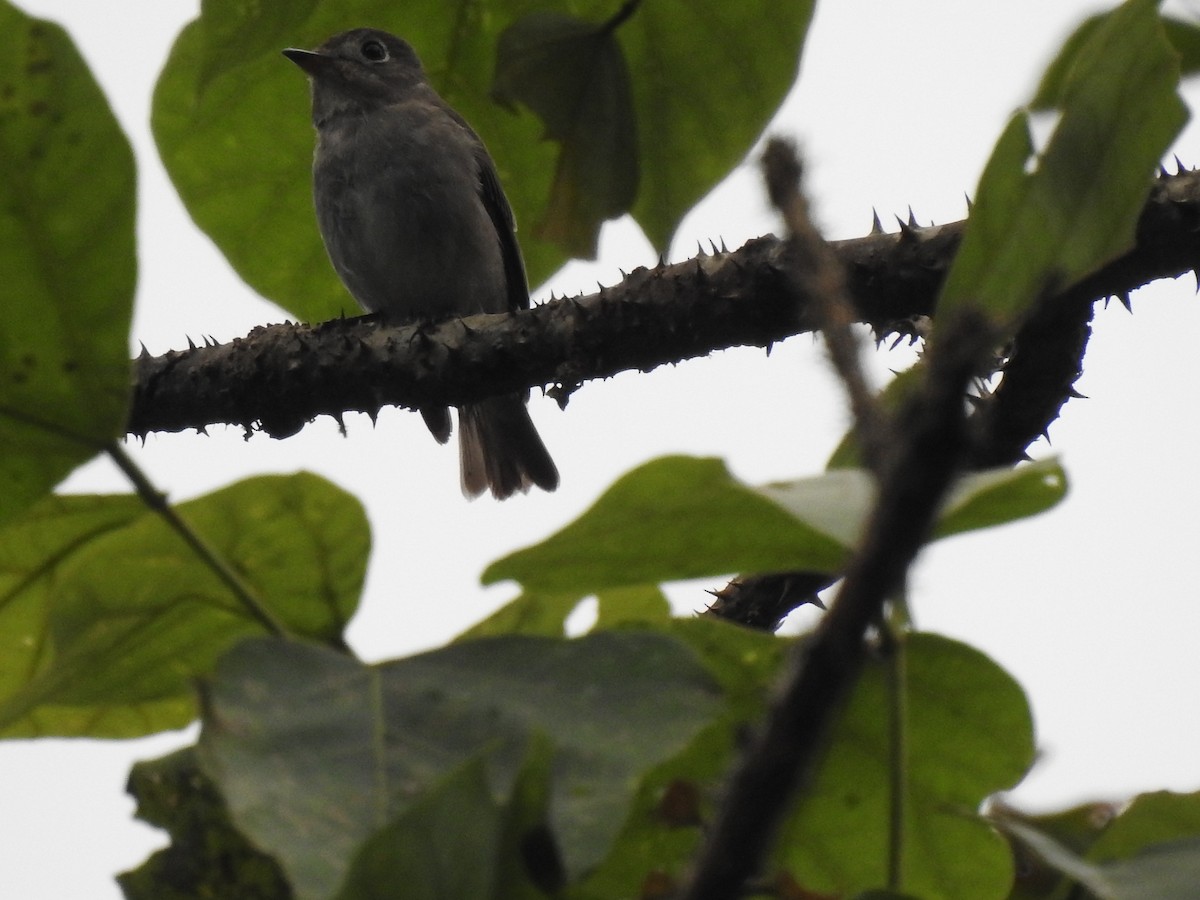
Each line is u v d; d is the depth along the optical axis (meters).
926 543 1.74
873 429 1.77
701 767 3.10
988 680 3.14
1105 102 2.45
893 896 2.26
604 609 3.61
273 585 2.94
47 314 2.71
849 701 3.19
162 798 2.76
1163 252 5.41
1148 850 2.37
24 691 2.74
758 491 2.45
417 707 2.29
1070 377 4.65
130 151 2.70
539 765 1.95
